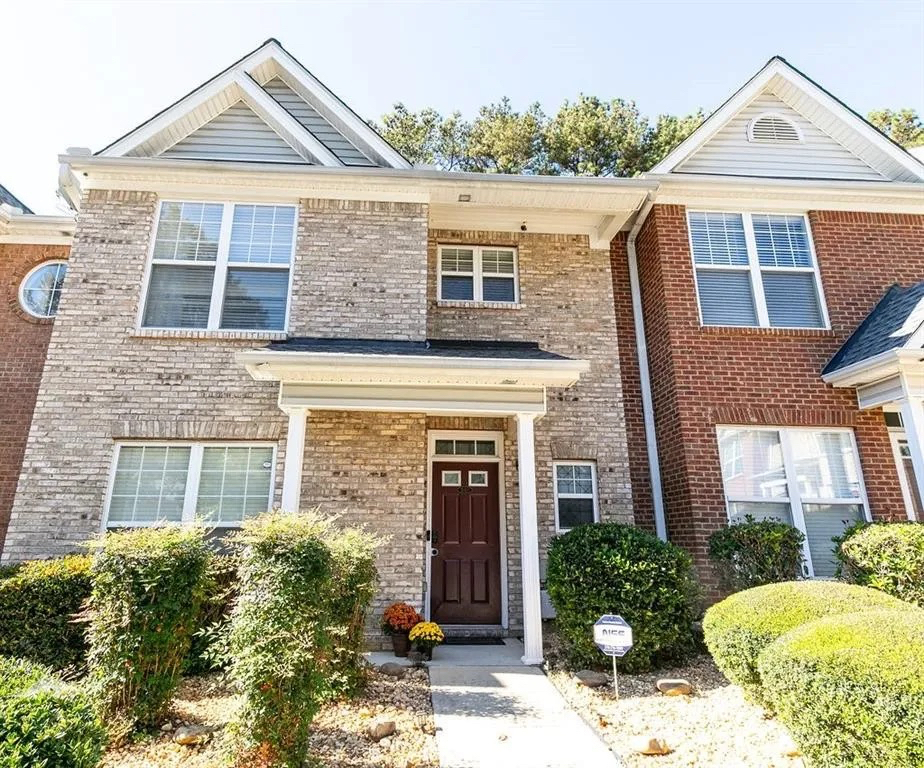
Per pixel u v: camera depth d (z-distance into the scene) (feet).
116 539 14.97
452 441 28.99
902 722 9.01
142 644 13.98
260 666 11.92
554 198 29.12
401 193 28.48
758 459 27.04
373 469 25.07
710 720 15.51
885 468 26.73
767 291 29.78
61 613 17.42
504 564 27.43
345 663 16.79
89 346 25.04
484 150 69.26
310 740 13.97
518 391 23.39
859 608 14.39
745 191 30.07
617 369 30.19
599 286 31.53
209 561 16.55
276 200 28.19
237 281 27.12
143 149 28.99
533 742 14.12
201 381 25.11
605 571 20.22
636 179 28.48
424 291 27.45
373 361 21.77
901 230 30.89
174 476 24.34
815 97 33.17
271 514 15.17
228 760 11.93
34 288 32.37
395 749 13.58
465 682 18.71
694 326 28.37
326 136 31.27
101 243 26.45
